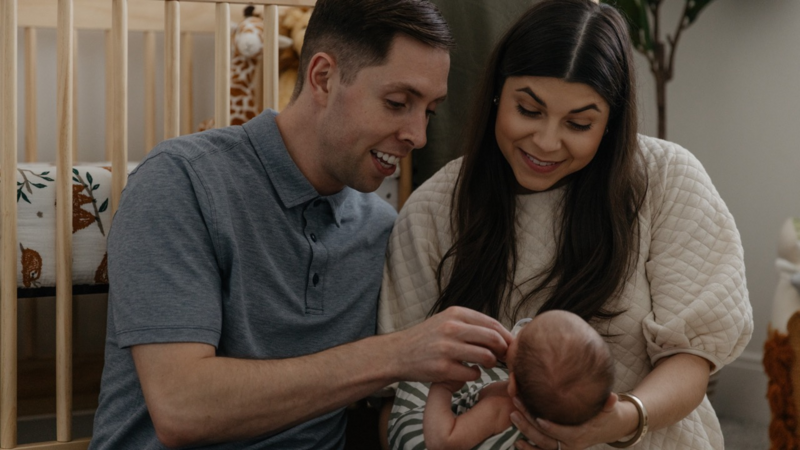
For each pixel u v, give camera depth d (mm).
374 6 1099
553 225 1194
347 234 1251
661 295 1103
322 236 1206
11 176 1318
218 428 987
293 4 1469
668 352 1078
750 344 2414
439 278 1244
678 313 1073
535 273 1182
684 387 1036
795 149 2295
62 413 1366
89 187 1402
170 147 1115
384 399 1312
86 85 2254
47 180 1387
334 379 1003
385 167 1172
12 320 1330
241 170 1137
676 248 1119
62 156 1344
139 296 1013
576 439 954
